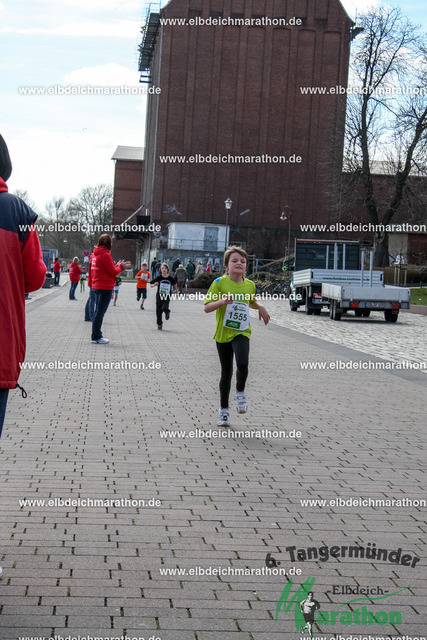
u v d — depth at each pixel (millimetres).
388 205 49625
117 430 7590
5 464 6090
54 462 6215
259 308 8062
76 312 25438
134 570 4035
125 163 95375
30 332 17828
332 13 69375
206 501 5312
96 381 10898
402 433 7930
